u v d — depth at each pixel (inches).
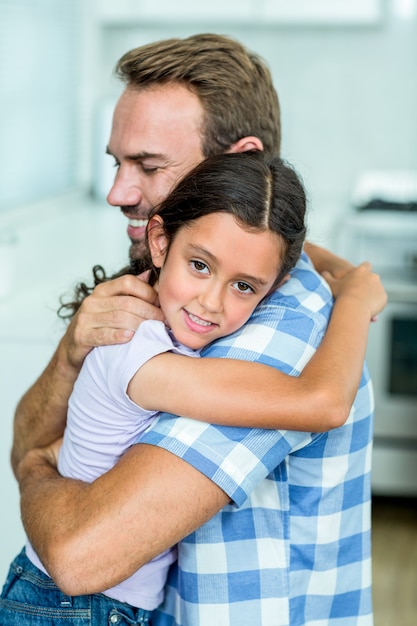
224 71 53.5
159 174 54.1
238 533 45.6
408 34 151.6
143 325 44.4
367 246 126.6
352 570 50.4
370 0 141.4
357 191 142.9
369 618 52.0
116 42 159.5
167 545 42.1
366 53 153.1
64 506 43.3
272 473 45.8
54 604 47.6
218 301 43.2
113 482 42.3
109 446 45.5
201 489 41.9
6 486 86.4
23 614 48.6
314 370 43.7
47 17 138.4
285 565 46.1
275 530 46.0
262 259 43.0
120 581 41.9
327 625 49.9
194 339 44.1
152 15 147.9
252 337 44.9
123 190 54.9
